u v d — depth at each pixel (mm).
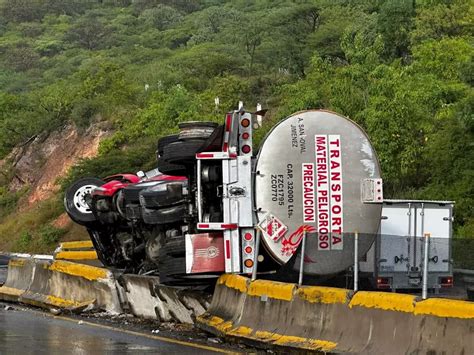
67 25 167000
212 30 123688
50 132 76625
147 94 72625
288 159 18469
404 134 35594
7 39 163500
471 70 41500
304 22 78250
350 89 38469
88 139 69688
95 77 79938
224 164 18359
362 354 14062
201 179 18562
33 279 25531
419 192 35594
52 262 24578
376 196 18578
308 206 18469
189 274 18500
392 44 58344
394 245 25281
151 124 61594
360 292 14797
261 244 18406
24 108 88812
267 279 18297
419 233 25938
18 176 76312
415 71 41219
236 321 17188
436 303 13211
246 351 16031
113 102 72000
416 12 59562
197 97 62156
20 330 19391
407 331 13562
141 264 23781
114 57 122062
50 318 21797
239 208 18344
